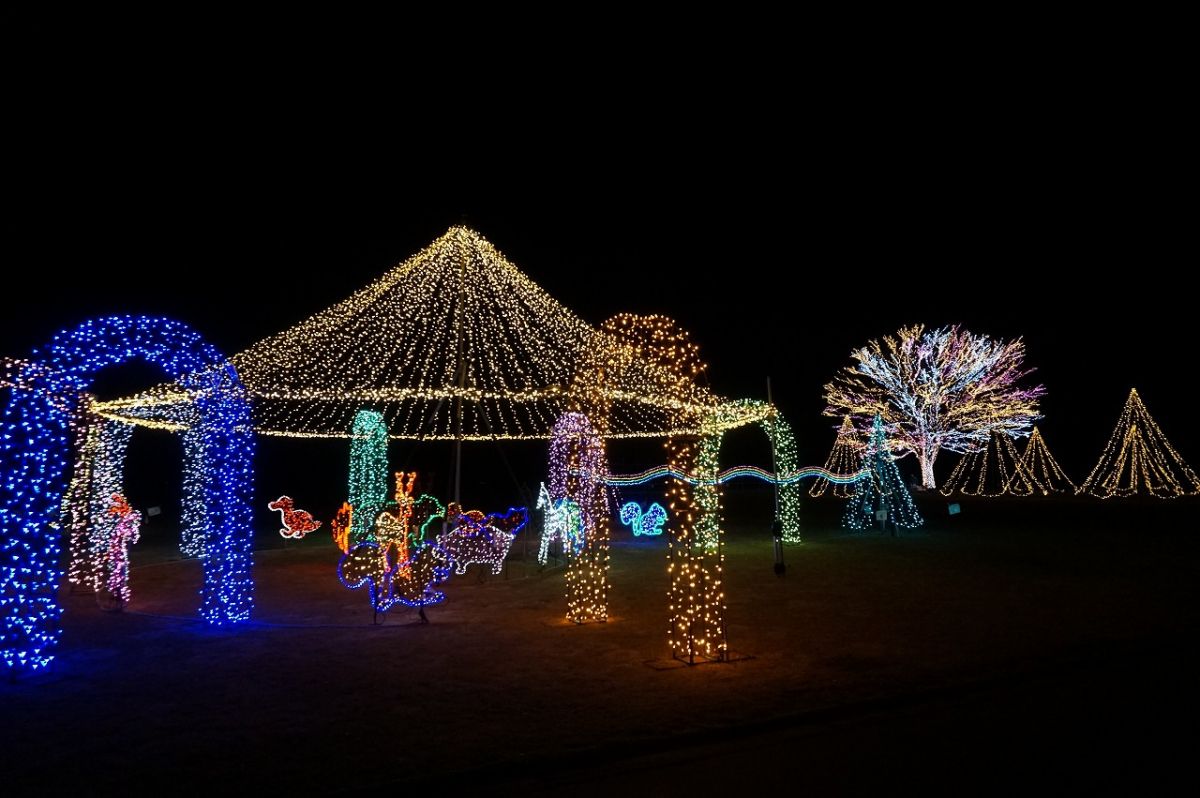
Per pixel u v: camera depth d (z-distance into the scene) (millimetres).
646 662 7141
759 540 16875
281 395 15852
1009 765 4926
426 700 6051
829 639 8008
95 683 6582
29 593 7055
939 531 18172
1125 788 4609
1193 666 7086
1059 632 8227
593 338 9742
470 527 12039
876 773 4801
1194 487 27906
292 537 17172
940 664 7004
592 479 9945
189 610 9781
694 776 4762
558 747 5020
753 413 14008
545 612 9539
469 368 14898
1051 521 19984
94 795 4414
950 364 30750
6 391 7199
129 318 8164
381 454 16031
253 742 5191
